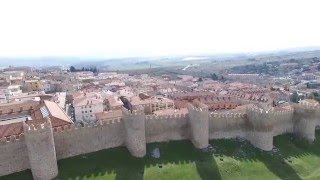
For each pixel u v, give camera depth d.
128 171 71.44
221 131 89.81
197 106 88.00
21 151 67.50
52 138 66.06
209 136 88.75
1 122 101.62
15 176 66.19
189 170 73.75
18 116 114.19
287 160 83.38
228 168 75.94
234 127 90.81
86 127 75.50
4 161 66.12
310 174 77.88
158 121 84.06
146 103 152.62
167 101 157.50
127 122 77.31
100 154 76.31
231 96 181.75
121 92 197.75
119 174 69.88
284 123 98.38
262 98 179.25
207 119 83.62
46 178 65.25
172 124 85.50
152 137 83.81
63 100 158.50
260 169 77.56
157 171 72.31
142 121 76.69
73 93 187.75
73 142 74.19
